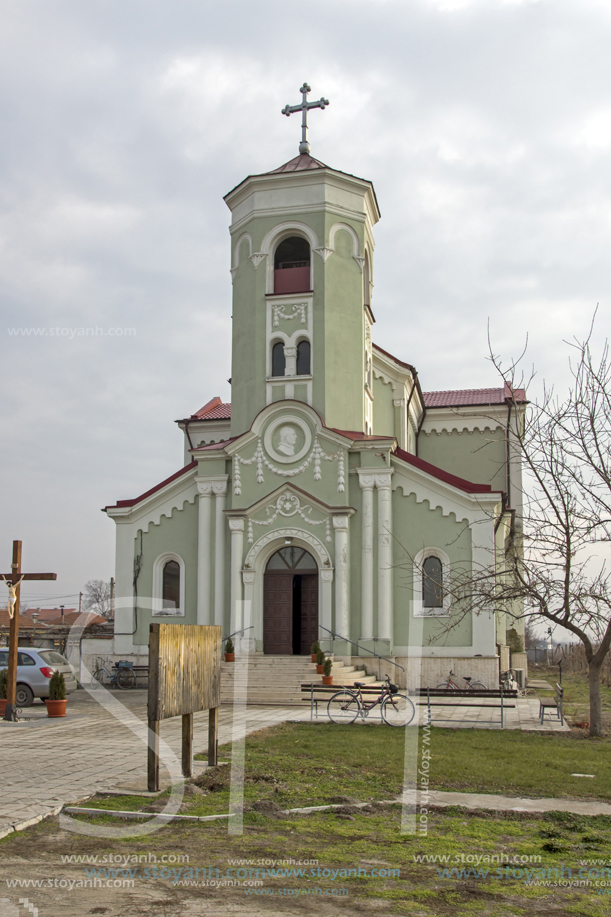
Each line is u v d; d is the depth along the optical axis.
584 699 26.86
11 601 19.48
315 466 27.73
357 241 29.84
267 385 28.98
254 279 29.64
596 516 18.17
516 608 33.56
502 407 39.00
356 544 27.34
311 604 27.75
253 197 29.91
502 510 28.80
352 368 29.11
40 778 11.19
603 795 11.17
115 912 6.29
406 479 27.48
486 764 13.30
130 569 29.53
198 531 28.81
